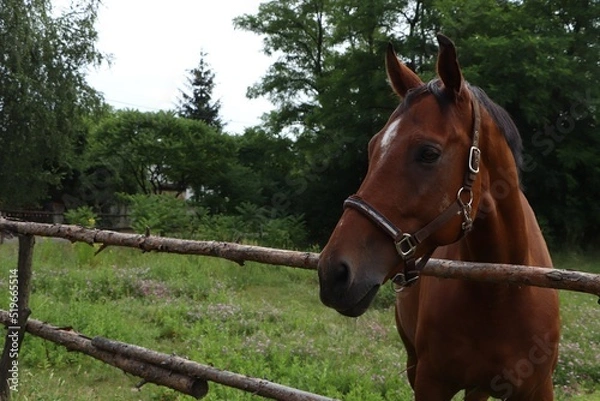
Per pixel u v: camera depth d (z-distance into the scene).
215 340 5.83
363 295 1.89
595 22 16.64
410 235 1.99
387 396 4.44
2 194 19.38
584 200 16.62
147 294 8.01
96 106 19.91
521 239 2.45
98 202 23.17
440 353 2.56
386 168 2.02
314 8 24.22
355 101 19.12
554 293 2.60
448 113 2.09
